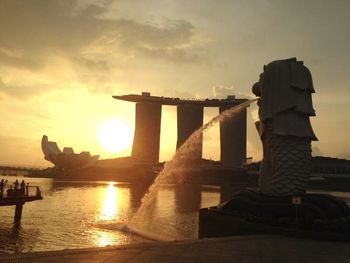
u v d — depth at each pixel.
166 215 53.62
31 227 40.03
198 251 16.27
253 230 26.20
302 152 33.38
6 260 13.39
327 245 20.08
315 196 29.67
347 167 169.75
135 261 14.00
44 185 146.88
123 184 186.38
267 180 33.97
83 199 81.88
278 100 33.72
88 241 32.31
